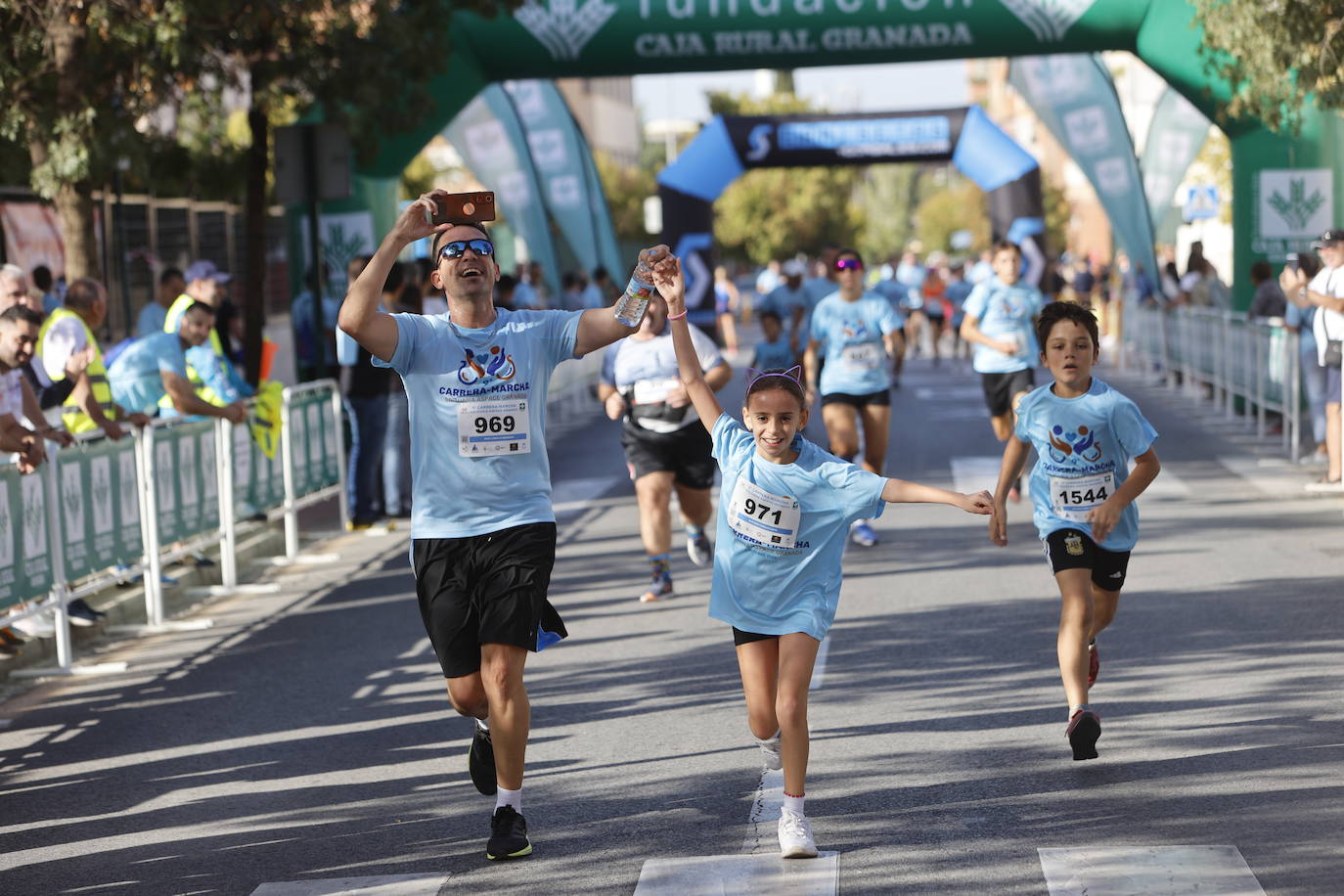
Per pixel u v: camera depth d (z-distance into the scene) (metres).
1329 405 16.78
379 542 16.44
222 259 42.34
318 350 18.44
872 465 15.51
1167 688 9.22
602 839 7.04
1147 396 28.98
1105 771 7.68
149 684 10.66
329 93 17.94
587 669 10.38
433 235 6.95
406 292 15.93
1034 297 17.03
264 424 14.98
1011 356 16.97
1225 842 6.59
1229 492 16.98
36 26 15.95
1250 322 21.91
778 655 7.01
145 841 7.34
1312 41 17.67
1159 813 7.01
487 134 33.16
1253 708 8.69
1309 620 10.84
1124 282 37.47
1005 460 8.36
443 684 10.22
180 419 13.21
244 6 16.47
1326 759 7.71
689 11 23.62
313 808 7.73
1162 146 34.69
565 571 14.12
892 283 30.80
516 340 6.93
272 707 9.84
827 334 15.27
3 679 10.91
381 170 23.00
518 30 23.62
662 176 38.78
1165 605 11.53
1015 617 11.37
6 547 10.30
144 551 12.41
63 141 15.93
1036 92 31.06
